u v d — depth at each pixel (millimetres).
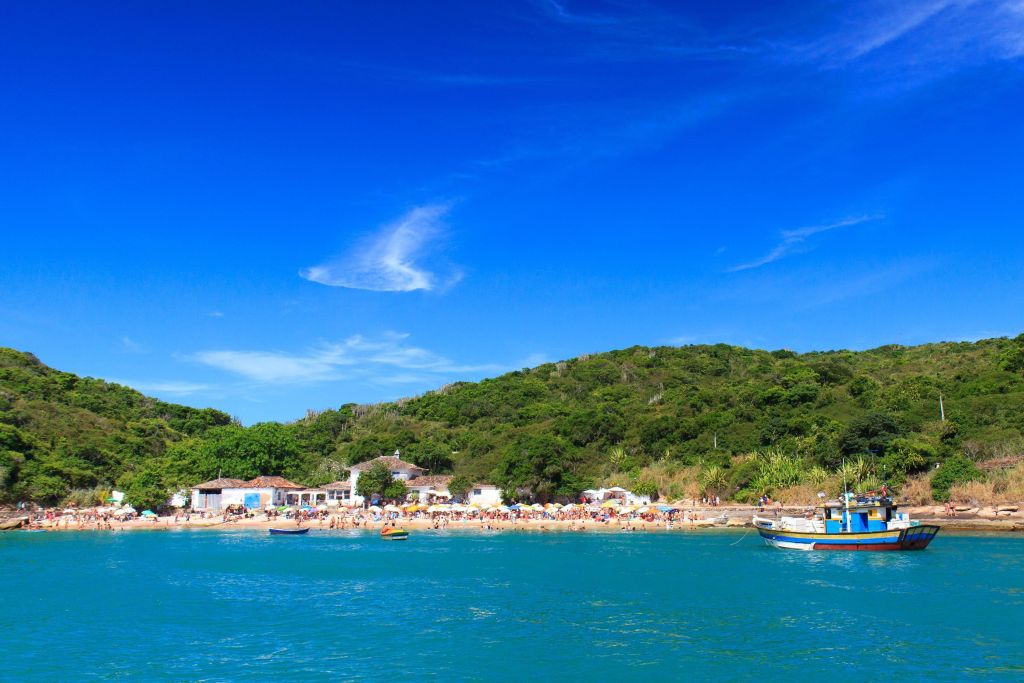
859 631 40375
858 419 112562
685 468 129250
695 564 67062
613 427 150000
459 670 34219
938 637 38875
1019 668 33625
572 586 55906
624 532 100875
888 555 70188
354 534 102500
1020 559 65812
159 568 67125
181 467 145875
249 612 47125
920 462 101062
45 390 180750
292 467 155125
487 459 148000
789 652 36562
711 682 32250
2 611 47469
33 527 111000
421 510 121062
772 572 61406
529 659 35906
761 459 119750
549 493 127062
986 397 117375
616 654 36688
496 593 53281
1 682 32688
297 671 34125
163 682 32594
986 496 92062
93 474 137750
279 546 86438
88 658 36344
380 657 36406
